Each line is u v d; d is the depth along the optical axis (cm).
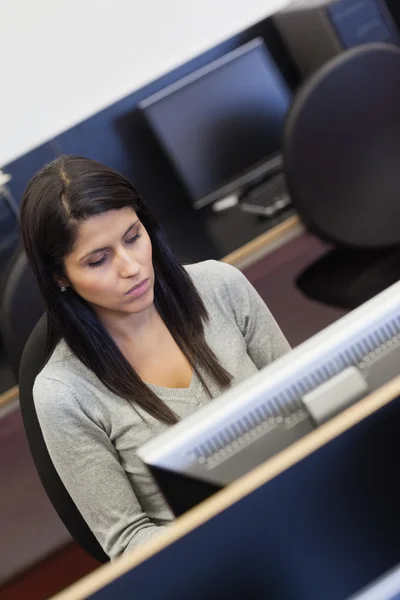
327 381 121
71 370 170
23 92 329
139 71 339
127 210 159
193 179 349
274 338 188
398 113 255
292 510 103
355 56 246
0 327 240
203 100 348
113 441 173
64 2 321
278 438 120
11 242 319
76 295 167
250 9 352
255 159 356
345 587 108
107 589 98
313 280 286
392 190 262
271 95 357
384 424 105
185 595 101
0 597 289
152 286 164
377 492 106
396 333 123
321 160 252
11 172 337
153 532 163
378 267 275
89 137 350
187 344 176
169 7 337
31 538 295
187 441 118
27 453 314
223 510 100
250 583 103
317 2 343
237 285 184
